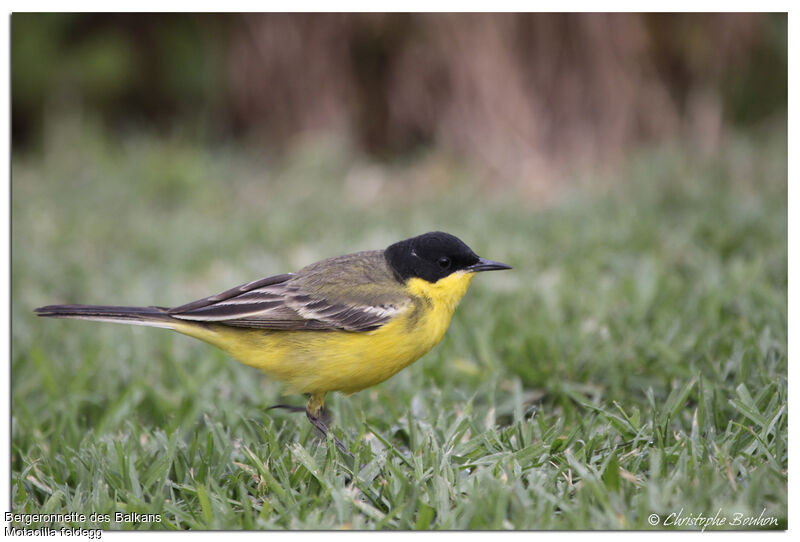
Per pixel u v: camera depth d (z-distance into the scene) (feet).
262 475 23.40
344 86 67.92
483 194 59.06
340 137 67.00
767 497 21.02
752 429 24.67
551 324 34.71
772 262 39.14
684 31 61.87
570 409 28.04
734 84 64.85
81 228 54.90
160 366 35.40
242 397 31.99
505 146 63.57
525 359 31.78
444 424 26.43
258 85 68.44
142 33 66.95
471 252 26.99
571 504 21.20
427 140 67.36
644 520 19.99
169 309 27.04
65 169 64.69
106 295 44.14
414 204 57.47
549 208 53.52
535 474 22.07
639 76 62.59
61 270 47.57
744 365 28.02
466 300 39.32
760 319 32.19
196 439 25.84
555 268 42.45
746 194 49.16
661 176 53.72
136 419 29.78
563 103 63.21
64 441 27.89
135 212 58.18
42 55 65.51
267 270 45.11
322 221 54.70
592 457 23.40
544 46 62.95
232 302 26.55
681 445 23.52
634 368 30.14
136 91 68.90
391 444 24.47
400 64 66.23
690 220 46.34
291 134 68.80
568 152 63.21
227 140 70.49
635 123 62.95
